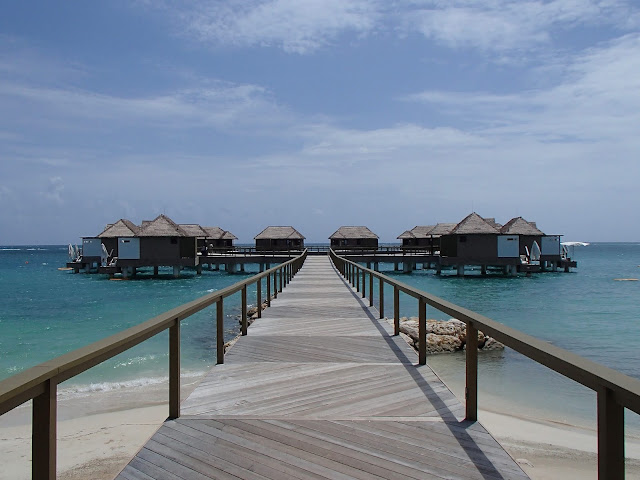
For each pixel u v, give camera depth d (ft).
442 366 42.73
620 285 128.47
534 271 162.20
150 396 35.24
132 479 10.48
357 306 37.63
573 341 55.98
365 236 203.10
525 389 35.94
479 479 10.37
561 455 24.52
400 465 11.02
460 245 147.43
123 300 100.94
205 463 11.19
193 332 60.49
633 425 28.40
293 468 10.92
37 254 468.75
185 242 152.97
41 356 51.13
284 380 18.07
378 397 15.96
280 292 47.21
